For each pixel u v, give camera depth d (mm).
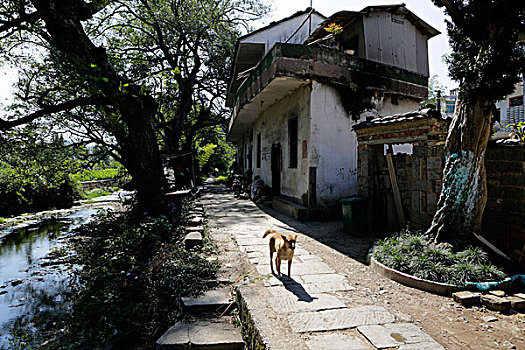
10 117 10086
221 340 3273
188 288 4164
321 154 8859
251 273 4656
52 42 8977
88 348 4039
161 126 21438
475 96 4480
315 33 11000
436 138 5426
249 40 13664
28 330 5023
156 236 7039
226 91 23938
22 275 7512
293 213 9289
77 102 10031
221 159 48656
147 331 4082
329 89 8953
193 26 18812
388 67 9969
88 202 21391
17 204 16266
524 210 4703
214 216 9773
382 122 6422
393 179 6641
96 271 6414
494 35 4301
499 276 3951
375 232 7152
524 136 5012
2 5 8859
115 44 13273
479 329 3090
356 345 2752
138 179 10719
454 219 4715
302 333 2930
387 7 10195
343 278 4473
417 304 3639
